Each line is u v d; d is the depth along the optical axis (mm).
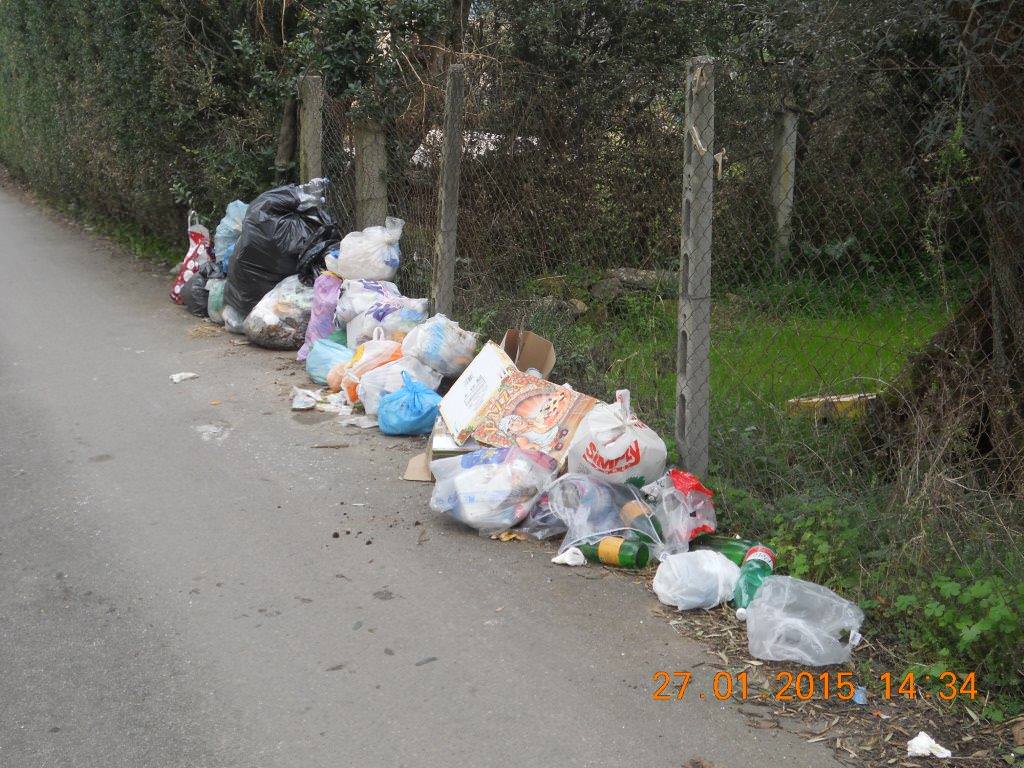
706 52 7984
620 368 5809
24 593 4105
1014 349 4230
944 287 4504
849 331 5391
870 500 4203
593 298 6484
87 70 11969
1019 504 4008
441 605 3967
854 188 4738
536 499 4590
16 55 16719
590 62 8180
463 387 5422
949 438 4094
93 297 9625
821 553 3986
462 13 8523
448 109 6379
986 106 3678
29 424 6129
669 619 3861
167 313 8961
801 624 3570
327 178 8016
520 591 4074
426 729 3221
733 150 5160
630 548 4238
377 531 4625
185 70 9328
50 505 4953
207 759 3100
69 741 3191
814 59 4371
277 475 5293
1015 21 3648
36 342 8016
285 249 7707
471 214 6773
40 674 3543
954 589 3492
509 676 3494
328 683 3471
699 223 4430
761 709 3309
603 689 3416
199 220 9617
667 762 3055
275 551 4438
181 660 3617
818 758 3066
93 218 14164
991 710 3246
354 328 6859
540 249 6570
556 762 3057
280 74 8867
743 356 5492
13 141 18734
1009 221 4070
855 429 4633
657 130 5840
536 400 5098
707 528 4344
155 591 4105
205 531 4641
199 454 5605
